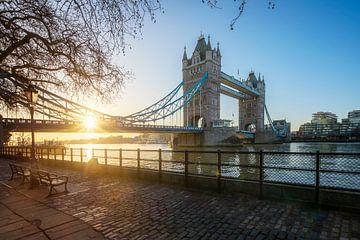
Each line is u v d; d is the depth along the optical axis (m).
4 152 28.05
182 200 6.88
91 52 7.68
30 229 4.93
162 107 73.62
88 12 4.84
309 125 167.50
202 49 93.94
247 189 7.18
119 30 4.74
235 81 104.88
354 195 5.54
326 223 4.96
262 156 6.89
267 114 138.75
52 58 8.82
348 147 78.00
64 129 44.16
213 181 7.84
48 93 14.57
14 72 8.89
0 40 8.45
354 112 176.50
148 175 9.94
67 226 5.08
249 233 4.60
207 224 5.07
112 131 52.97
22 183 9.46
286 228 4.78
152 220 5.37
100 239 4.45
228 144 77.81
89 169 12.80
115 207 6.36
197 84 86.19
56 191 7.95
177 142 85.75
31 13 7.69
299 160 7.87
